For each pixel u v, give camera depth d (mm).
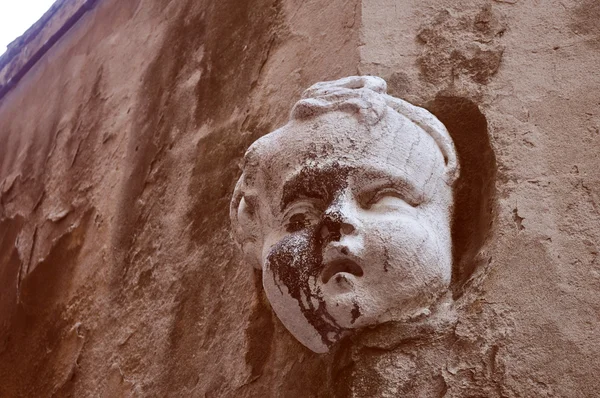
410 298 1389
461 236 1506
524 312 1389
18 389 2518
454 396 1353
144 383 1958
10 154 3506
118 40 3062
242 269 1825
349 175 1408
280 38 2072
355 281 1359
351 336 1442
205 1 2559
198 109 2287
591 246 1414
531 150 1536
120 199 2465
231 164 2027
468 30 1698
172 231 2137
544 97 1585
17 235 3045
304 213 1445
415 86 1659
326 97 1498
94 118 2926
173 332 1946
